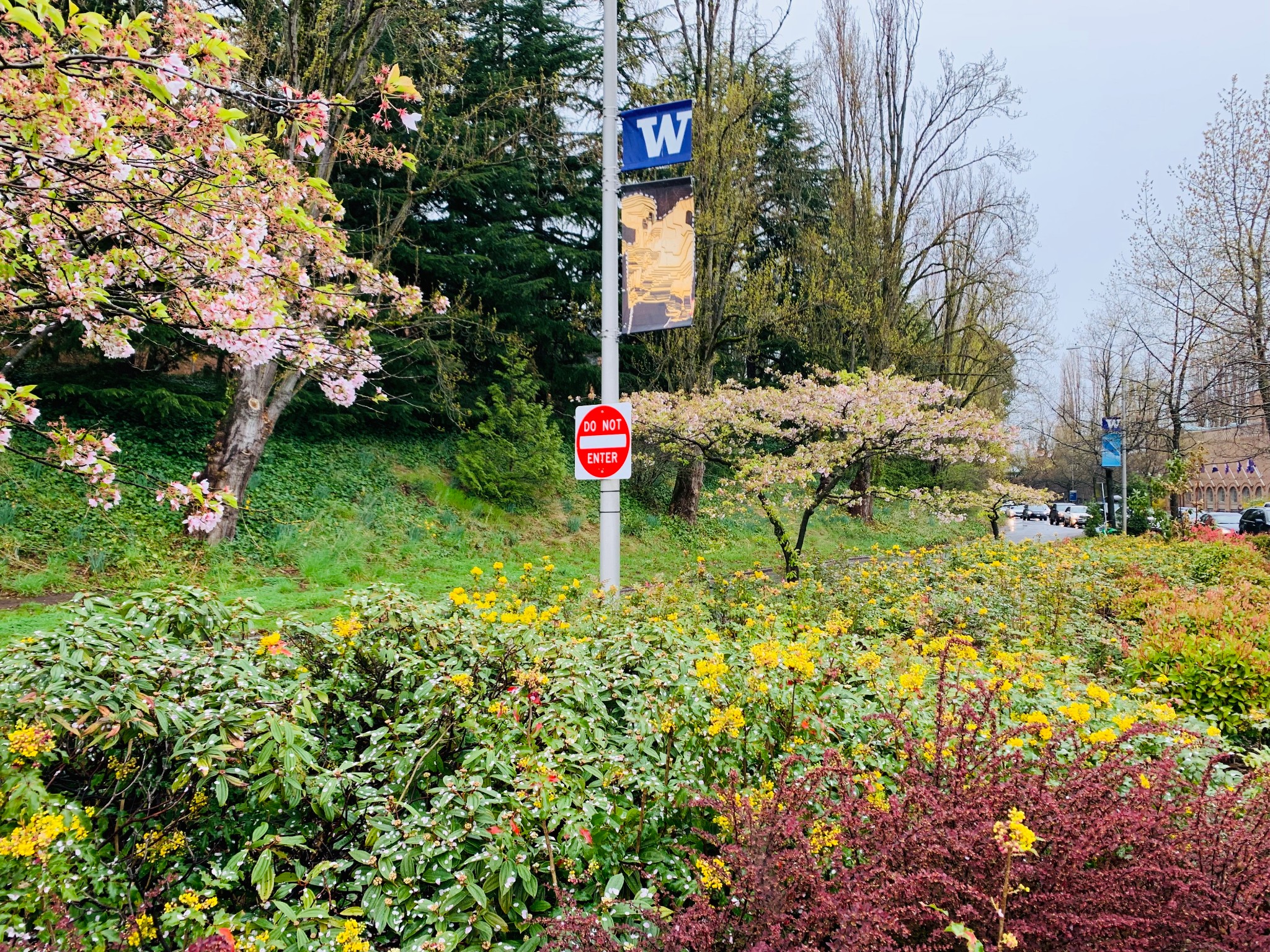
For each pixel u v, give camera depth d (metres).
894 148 22.23
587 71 18.41
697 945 1.76
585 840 2.10
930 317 28.06
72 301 3.49
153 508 9.66
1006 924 1.70
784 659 2.98
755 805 2.18
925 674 3.37
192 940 1.80
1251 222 14.22
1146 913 1.78
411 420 15.09
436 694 2.68
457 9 12.26
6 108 2.71
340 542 10.42
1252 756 3.10
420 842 2.06
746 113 15.80
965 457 10.84
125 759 2.27
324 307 4.40
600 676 3.16
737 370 21.98
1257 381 13.91
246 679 2.54
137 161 3.03
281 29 10.43
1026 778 2.20
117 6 6.35
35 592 7.50
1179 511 18.92
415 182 15.08
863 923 1.68
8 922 1.64
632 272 6.27
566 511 15.42
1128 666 5.11
